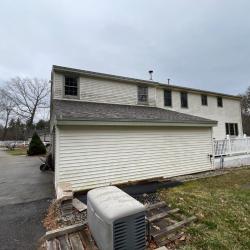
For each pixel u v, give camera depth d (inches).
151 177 321.4
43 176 397.1
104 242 110.0
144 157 318.7
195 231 149.1
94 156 275.3
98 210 119.3
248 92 1449.3
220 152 431.2
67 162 256.2
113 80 486.9
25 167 524.7
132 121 300.2
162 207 199.6
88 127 273.7
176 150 356.2
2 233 156.2
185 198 224.8
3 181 355.9
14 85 1572.3
